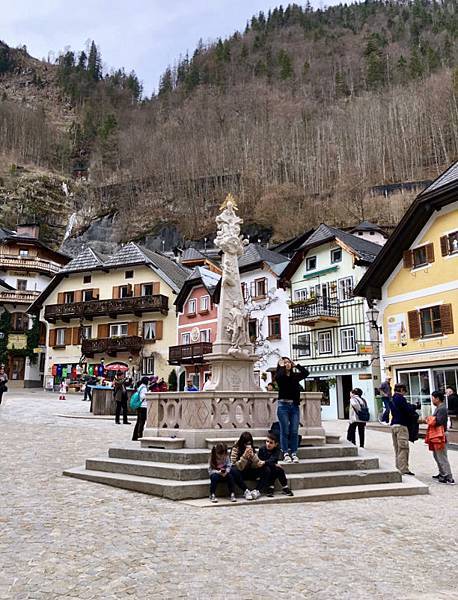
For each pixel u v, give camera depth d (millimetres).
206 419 11078
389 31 143500
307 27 157375
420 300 26719
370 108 100625
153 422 11727
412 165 85188
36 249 61031
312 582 5520
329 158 92562
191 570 5738
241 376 13234
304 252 37750
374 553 6570
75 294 53938
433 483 11836
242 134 106812
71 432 17609
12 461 12008
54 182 107625
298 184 87625
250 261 41781
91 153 128500
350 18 158500
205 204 87500
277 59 143125
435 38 130500
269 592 5215
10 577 5418
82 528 7148
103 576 5500
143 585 5289
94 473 10617
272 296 40312
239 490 9414
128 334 50469
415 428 12734
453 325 24984
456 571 6035
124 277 51969
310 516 8266
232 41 157500
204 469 9625
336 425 26219
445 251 25625
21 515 7711
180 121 125500
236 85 134125
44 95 179500
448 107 90812
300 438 11547
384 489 10219
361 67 127750
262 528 7473
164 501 8875
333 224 73938
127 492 9477
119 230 89062
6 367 55594
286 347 38688
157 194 93812
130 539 6738
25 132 133000
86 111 157125
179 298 47156
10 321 56594
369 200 76500
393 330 27984
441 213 26016
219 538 6914
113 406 25984
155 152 108812
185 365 45281
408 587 5488
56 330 54125
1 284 56531
